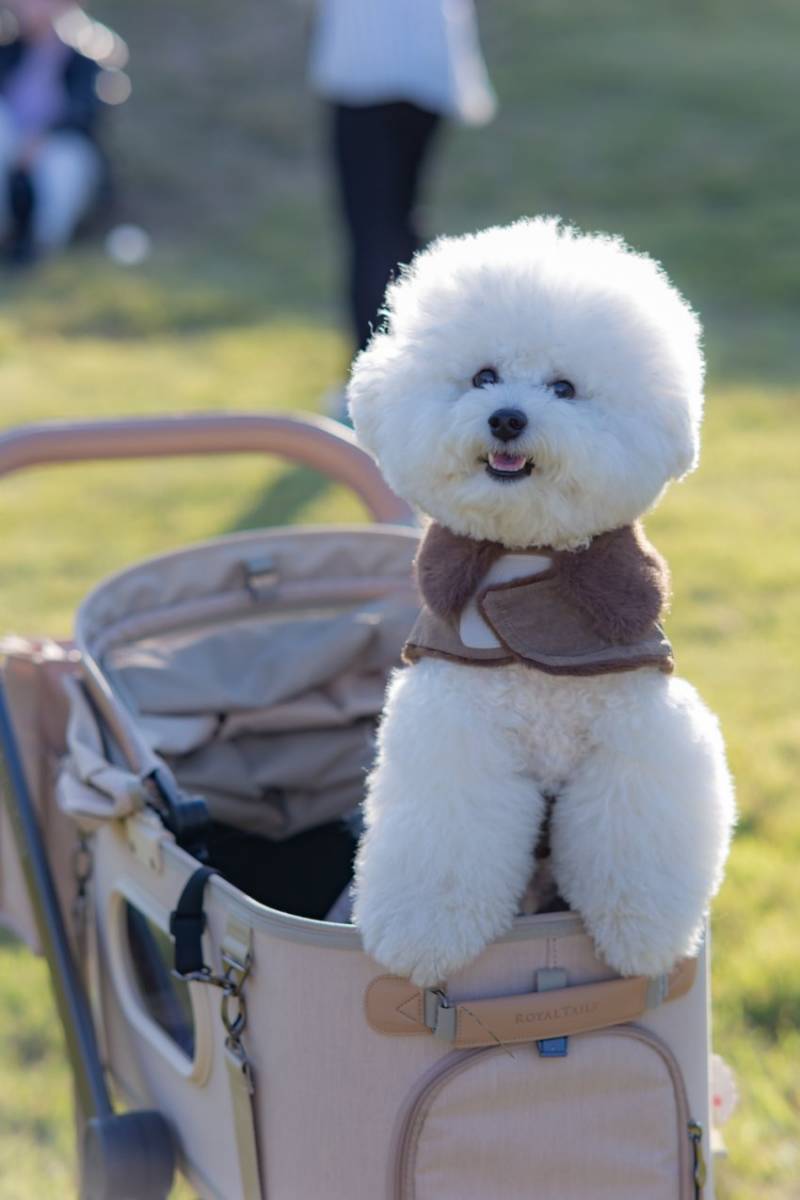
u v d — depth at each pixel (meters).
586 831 3.03
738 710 7.29
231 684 4.74
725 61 24.31
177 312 16.05
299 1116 3.19
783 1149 4.55
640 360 2.96
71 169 17.91
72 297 16.53
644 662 2.99
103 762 3.80
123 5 25.47
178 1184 4.42
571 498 2.90
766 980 5.22
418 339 3.06
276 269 17.86
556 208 19.45
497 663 2.99
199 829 3.60
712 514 10.24
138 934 3.94
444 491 2.98
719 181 19.98
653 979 3.12
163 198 20.08
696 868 3.05
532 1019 3.07
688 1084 3.29
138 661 4.67
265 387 13.27
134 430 4.75
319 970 3.09
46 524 10.33
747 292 16.56
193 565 4.83
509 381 2.96
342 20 10.34
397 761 3.03
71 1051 4.02
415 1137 3.10
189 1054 3.67
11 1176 4.57
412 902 2.97
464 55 10.94
